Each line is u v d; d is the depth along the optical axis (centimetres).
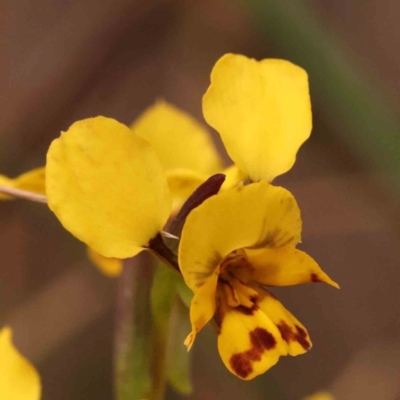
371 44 41
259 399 31
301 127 19
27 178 20
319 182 39
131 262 19
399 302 39
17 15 38
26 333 35
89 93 39
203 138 22
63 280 36
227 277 19
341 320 39
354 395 35
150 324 19
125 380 19
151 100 40
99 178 18
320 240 41
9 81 38
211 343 29
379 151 33
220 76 19
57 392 35
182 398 32
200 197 18
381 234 40
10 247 36
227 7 38
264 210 18
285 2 33
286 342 18
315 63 33
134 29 39
